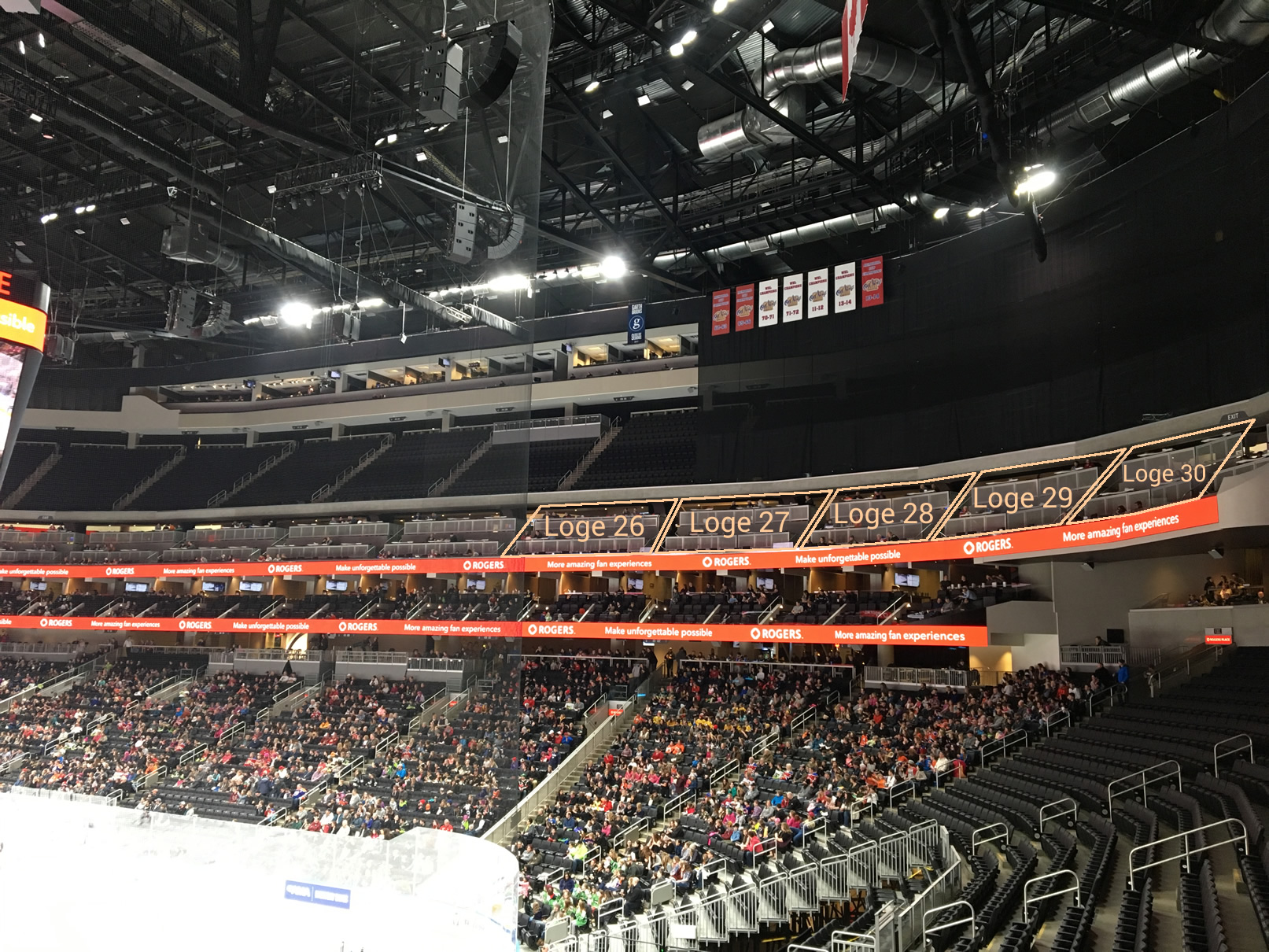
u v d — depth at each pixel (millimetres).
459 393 27234
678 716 27828
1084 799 16688
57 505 41844
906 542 26562
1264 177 19766
